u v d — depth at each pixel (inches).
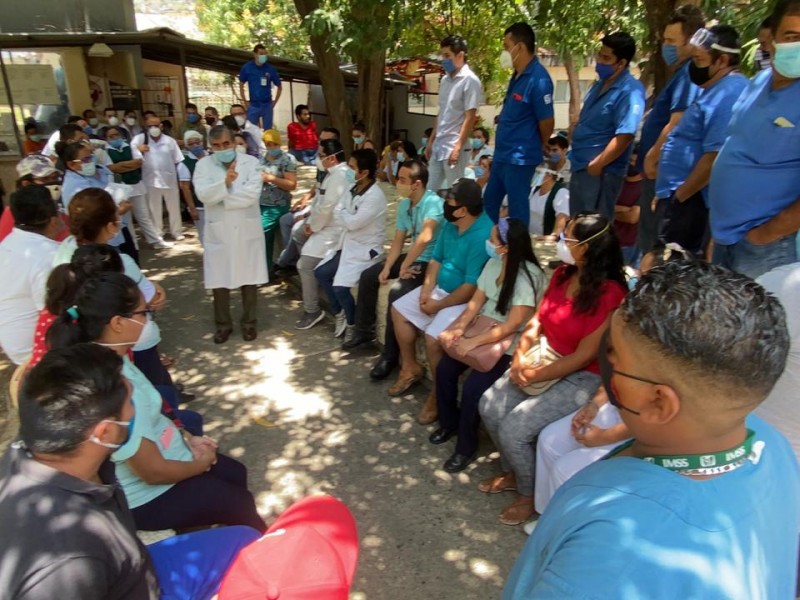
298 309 220.1
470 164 307.0
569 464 95.7
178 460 90.1
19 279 124.6
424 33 572.4
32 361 102.6
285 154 240.1
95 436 56.7
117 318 88.7
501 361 125.4
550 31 367.9
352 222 176.9
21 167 186.2
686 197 121.0
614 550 31.1
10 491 53.9
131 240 211.3
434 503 119.1
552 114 168.2
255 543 59.6
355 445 138.6
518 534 110.7
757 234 94.3
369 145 402.6
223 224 179.2
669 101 143.4
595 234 101.5
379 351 185.6
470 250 144.0
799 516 38.5
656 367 33.7
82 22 462.6
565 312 108.0
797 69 85.7
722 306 32.4
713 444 34.5
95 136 356.2
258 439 141.2
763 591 33.3
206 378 170.4
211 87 1160.2
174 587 74.5
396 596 97.3
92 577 51.4
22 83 430.6
